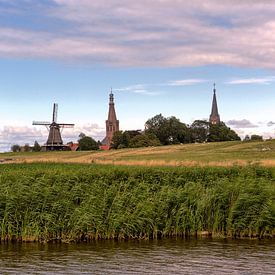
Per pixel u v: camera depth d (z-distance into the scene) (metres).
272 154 94.69
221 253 23.38
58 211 27.08
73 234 26.47
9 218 26.44
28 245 25.28
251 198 28.12
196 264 21.28
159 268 20.59
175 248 24.55
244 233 27.80
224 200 28.53
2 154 146.88
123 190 29.88
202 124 199.50
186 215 28.03
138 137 167.88
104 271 20.17
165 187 30.12
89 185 29.42
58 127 164.75
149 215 27.42
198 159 86.56
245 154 97.38
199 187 30.23
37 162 69.44
